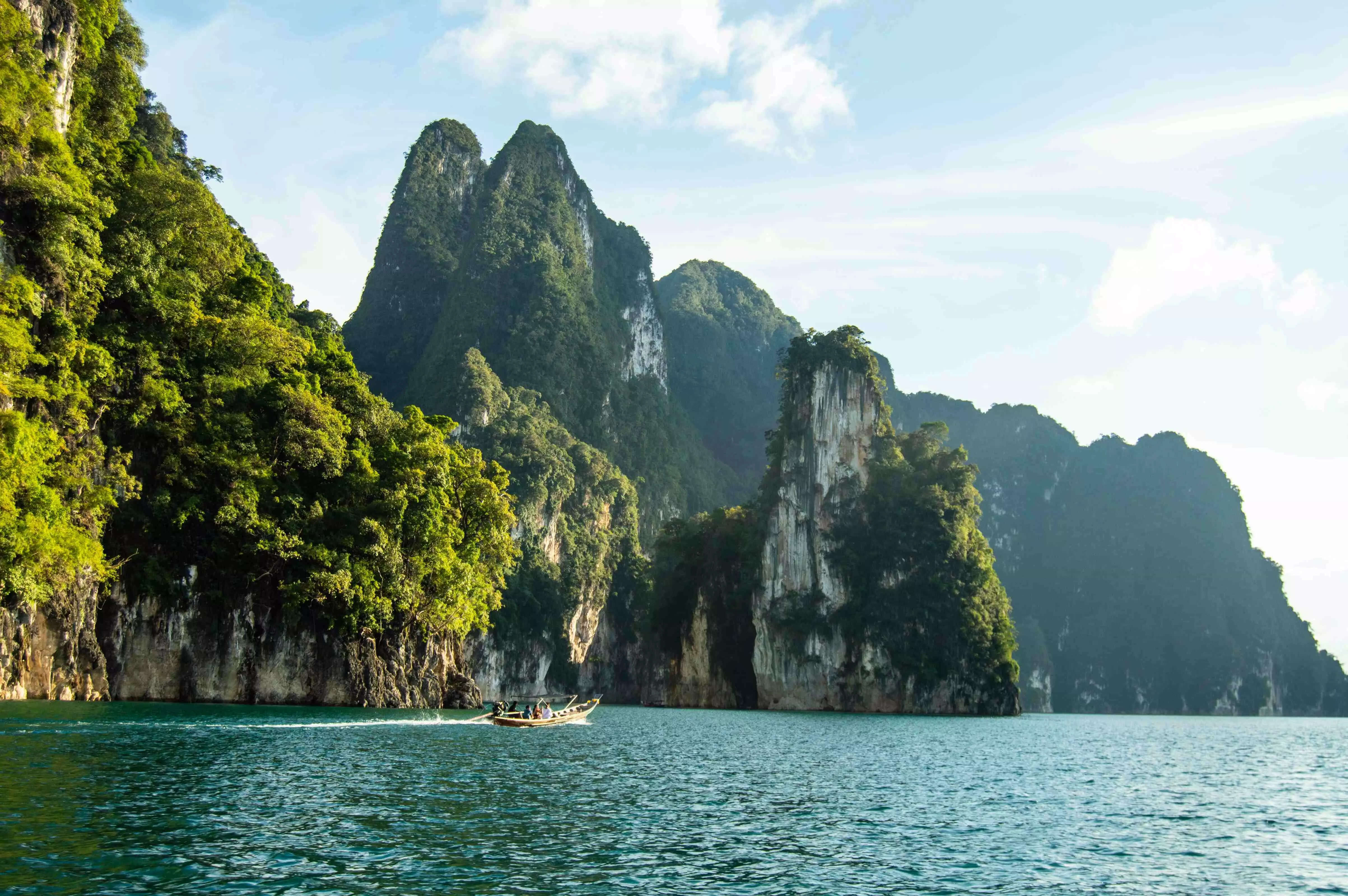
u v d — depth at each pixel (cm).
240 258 8175
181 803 2853
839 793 3853
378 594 7319
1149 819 3559
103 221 6606
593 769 4303
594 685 19225
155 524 6400
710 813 3238
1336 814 3831
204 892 2058
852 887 2372
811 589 14300
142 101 9625
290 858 2348
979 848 2862
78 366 5944
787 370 15600
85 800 2809
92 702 5812
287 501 6938
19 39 5641
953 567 13600
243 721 5381
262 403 7119
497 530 8681
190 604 6550
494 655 15988
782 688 14025
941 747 6556
